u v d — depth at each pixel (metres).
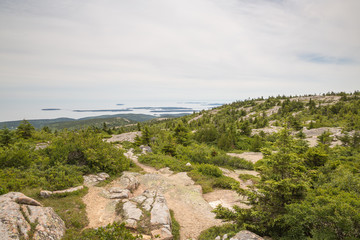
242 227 7.61
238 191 8.03
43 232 6.23
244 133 47.06
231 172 21.00
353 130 41.59
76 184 11.59
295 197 7.21
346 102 105.25
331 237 5.43
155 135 38.53
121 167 16.12
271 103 136.12
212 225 9.78
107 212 9.30
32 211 6.93
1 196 7.20
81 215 8.60
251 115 113.50
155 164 20.42
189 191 13.69
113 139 42.50
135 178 14.48
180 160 22.98
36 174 11.55
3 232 5.39
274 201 7.10
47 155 14.59
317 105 117.44
